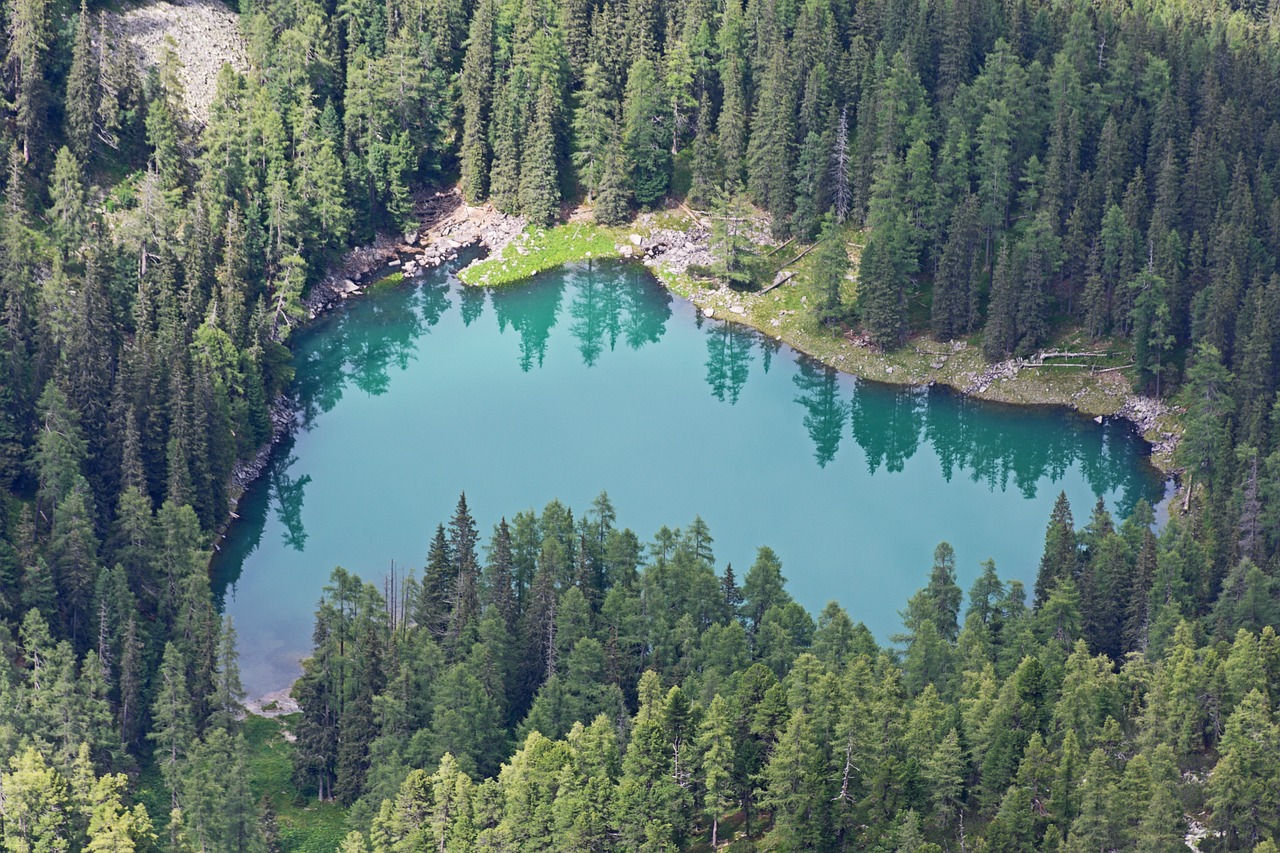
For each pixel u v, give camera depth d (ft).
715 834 530.68
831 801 518.78
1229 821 520.83
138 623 629.92
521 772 533.55
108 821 522.47
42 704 577.84
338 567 621.31
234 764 558.15
